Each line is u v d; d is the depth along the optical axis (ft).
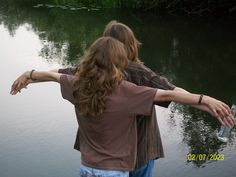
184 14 67.92
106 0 73.61
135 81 7.07
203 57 38.45
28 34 48.88
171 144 18.28
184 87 29.14
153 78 7.02
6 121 20.21
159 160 16.89
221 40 46.62
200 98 6.25
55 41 44.83
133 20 62.44
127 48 7.30
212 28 54.90
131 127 6.68
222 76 31.58
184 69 34.14
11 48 39.63
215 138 18.63
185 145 18.11
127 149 6.66
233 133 18.53
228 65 35.17
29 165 16.21
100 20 61.72
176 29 54.60
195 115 21.36
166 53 40.37
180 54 39.88
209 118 20.92
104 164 6.59
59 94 24.22
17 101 23.11
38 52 38.14
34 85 25.77
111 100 6.45
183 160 16.84
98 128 6.61
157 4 69.46
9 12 71.61
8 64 32.86
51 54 37.76
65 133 18.99
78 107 6.75
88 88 6.48
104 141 6.64
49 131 19.17
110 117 6.50
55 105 22.45
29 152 17.19
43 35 48.52
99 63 6.47
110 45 6.55
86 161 6.73
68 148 17.58
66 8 74.23
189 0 67.51
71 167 16.17
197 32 52.16
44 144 17.88
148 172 7.54
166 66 35.22
